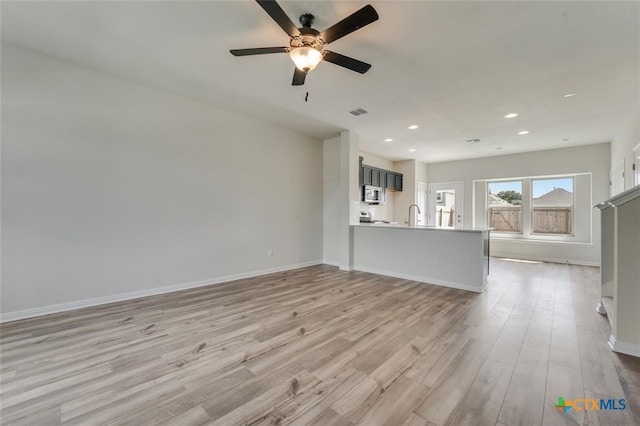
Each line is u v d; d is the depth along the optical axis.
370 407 1.58
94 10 2.14
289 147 5.27
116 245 3.33
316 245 5.82
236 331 2.56
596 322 2.79
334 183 5.74
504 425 1.44
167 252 3.74
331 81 3.20
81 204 3.09
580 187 5.98
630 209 2.14
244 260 4.59
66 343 2.31
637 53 2.52
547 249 6.22
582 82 3.11
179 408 1.57
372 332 2.55
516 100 3.62
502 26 2.20
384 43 2.45
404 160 7.79
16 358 2.08
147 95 3.53
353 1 1.98
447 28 2.24
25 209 2.79
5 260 2.70
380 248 4.93
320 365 2.01
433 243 4.29
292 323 2.75
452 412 1.54
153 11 2.14
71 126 3.02
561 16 2.07
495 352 2.19
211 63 2.92
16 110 2.73
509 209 6.93
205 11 2.13
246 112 4.37
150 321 2.78
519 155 6.64
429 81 3.16
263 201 4.85
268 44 2.57
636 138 3.73
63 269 2.99
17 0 2.03
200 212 4.05
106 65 3.03
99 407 1.58
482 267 3.84
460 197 7.58
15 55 2.71
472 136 5.32
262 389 1.74
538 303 3.38
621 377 1.84
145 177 3.54
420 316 2.94
